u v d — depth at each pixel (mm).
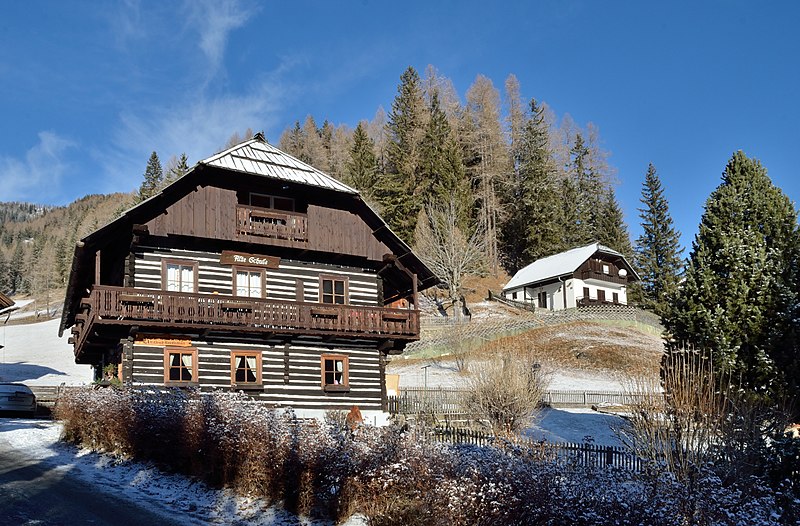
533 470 11852
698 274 24203
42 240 190625
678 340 23891
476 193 89438
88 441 19422
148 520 12984
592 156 105375
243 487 14930
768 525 9766
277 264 29719
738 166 25906
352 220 31109
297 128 119812
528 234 85812
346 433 14742
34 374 49438
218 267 28625
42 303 105812
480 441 25109
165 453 17031
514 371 28172
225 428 15734
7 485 14789
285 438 14703
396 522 11977
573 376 46281
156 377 26359
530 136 90875
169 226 27141
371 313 29719
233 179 28812
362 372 30656
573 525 10625
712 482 11273
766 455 14477
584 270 71938
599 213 97812
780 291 22719
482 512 11273
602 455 21094
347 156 97375
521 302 71812
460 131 95812
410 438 14008
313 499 13711
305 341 29609
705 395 17281
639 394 19094
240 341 28250
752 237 23969
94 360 35844
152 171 117062
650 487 11484
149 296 25719
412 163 85062
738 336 22641
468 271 71625
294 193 30422
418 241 70375
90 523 12430
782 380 21578
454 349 52125
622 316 64875
